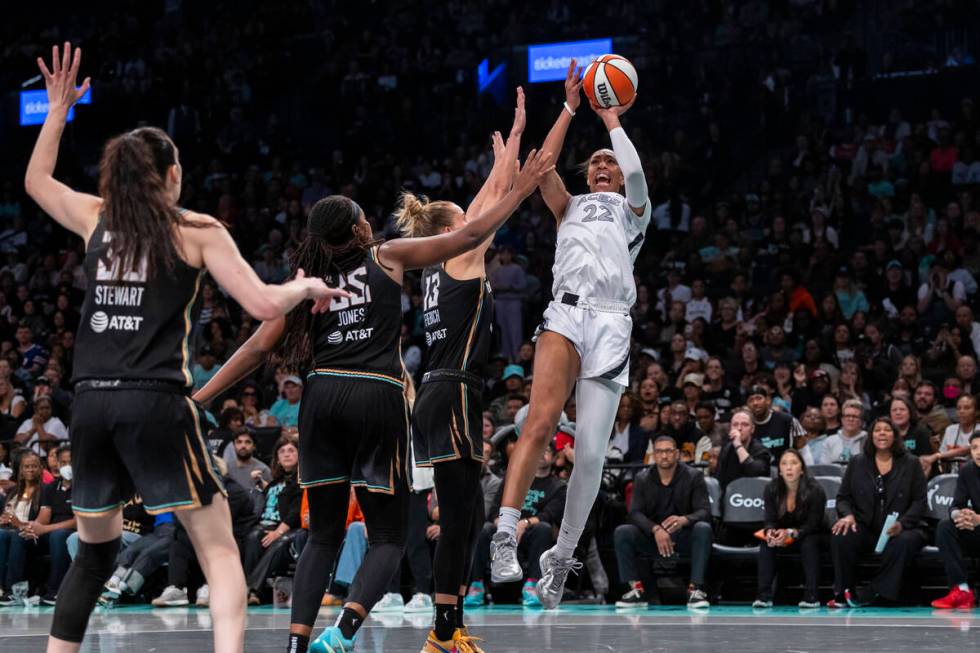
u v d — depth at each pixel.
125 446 3.43
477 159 19.98
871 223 16.20
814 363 12.62
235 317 16.36
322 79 23.08
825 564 9.89
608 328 4.89
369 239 4.57
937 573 9.64
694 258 15.95
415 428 5.01
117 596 9.94
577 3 22.58
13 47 25.20
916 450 10.00
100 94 23.69
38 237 20.30
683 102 20.53
